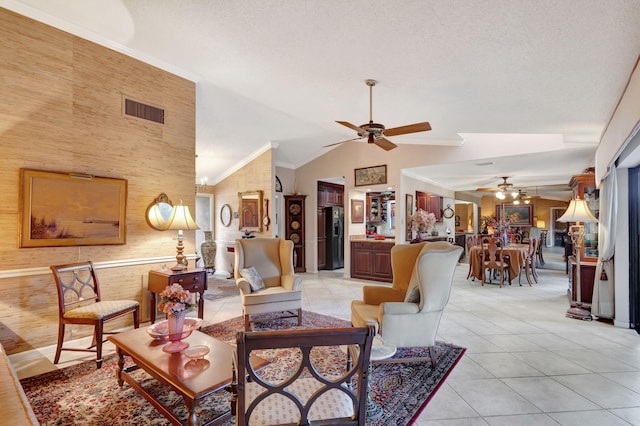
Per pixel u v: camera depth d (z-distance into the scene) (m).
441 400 2.27
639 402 2.24
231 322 4.03
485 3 1.73
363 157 7.11
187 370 1.91
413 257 3.26
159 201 3.88
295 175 8.33
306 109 4.87
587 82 2.53
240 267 4.12
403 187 6.71
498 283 6.66
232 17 2.49
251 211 7.05
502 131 4.57
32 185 2.93
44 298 3.02
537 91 2.82
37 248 2.98
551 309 4.64
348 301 5.13
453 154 5.93
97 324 2.74
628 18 1.67
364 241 7.08
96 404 2.22
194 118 4.30
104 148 3.44
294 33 2.52
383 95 3.50
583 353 3.07
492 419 2.05
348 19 2.16
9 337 2.83
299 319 3.97
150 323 3.79
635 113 2.19
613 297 4.04
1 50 2.79
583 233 4.54
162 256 3.96
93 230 3.32
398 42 2.33
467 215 12.78
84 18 3.06
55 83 3.09
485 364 2.84
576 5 1.62
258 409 1.46
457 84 2.90
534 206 13.02
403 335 2.69
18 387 1.49
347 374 1.35
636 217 3.81
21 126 2.89
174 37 3.16
